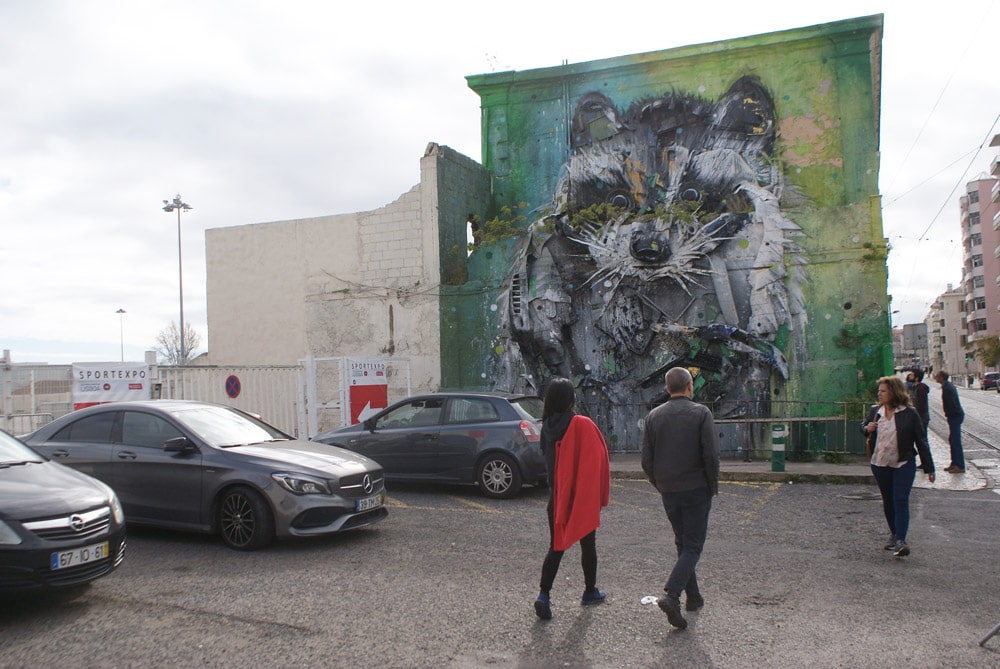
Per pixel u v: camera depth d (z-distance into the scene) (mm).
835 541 7625
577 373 15836
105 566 5762
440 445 10625
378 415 11281
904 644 4758
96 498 5875
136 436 8094
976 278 94312
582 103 17781
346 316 17984
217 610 5543
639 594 5875
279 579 6359
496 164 18547
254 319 18875
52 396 11773
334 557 7113
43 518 5395
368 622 5262
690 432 5293
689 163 16562
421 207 17297
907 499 7000
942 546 7383
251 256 19000
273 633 5055
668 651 4680
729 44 16422
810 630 5027
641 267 15461
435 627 5148
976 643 4766
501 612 5453
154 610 5555
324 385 18094
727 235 15148
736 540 7691
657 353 15359
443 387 16953
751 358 14898
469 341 16891
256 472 7395
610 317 15641
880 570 6508
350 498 7621
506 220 18062
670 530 8211
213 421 8383
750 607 5523
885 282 14477
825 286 14750
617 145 17297
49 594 5953
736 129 16391
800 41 16047
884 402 7184
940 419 26266
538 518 8945
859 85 15711
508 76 18266
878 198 14648
